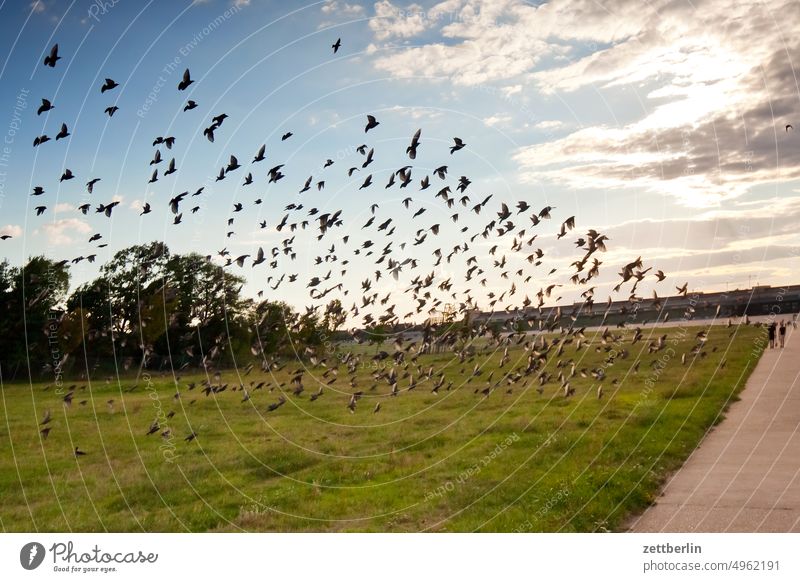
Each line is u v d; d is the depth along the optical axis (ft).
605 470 34.83
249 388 84.48
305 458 46.52
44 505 36.86
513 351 87.15
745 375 68.85
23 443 54.49
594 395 62.03
